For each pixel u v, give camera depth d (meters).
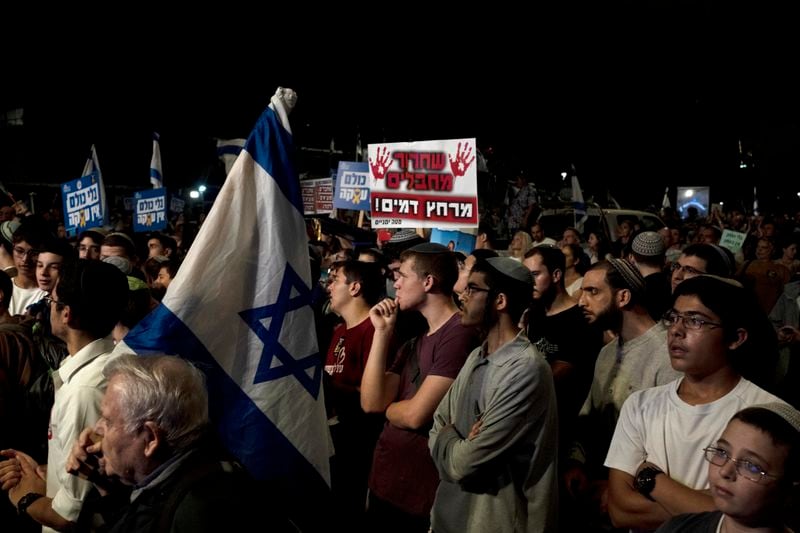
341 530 4.23
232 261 2.44
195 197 22.62
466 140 5.15
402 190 5.49
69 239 9.55
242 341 2.43
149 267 7.25
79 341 2.70
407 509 3.32
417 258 3.51
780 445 1.71
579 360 3.99
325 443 2.54
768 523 1.75
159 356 2.00
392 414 3.31
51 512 2.46
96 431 1.95
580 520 3.38
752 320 2.40
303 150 20.50
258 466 2.39
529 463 2.73
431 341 3.44
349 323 4.46
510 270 2.87
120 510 1.90
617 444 2.57
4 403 3.23
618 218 13.58
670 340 2.48
